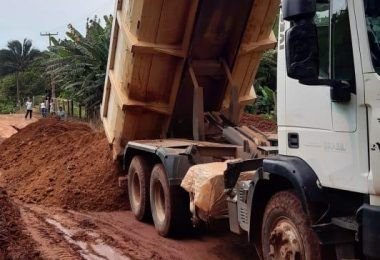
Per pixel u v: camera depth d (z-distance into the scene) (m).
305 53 4.27
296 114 5.09
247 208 5.88
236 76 9.63
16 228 8.86
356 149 4.37
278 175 5.23
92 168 11.88
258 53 9.49
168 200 8.13
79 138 14.91
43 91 68.50
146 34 8.67
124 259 7.25
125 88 9.36
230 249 7.63
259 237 5.81
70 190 11.23
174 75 9.20
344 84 4.42
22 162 15.30
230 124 9.29
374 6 4.28
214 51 9.29
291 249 4.96
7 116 43.69
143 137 10.09
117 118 9.95
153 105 9.44
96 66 24.14
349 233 4.61
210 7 8.55
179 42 8.92
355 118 4.38
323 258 4.73
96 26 25.89
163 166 8.38
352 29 4.34
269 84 21.20
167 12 8.48
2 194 11.24
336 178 4.59
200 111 9.02
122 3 9.23
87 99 24.80
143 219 9.53
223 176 6.78
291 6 4.25
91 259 7.26
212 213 6.80
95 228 9.12
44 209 10.71
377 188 4.15
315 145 4.84
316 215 4.78
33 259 7.21
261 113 20.69
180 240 8.23
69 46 25.45
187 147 8.28
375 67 4.22
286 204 5.11
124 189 10.89
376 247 4.08
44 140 16.62
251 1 8.65
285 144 5.26
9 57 72.25
